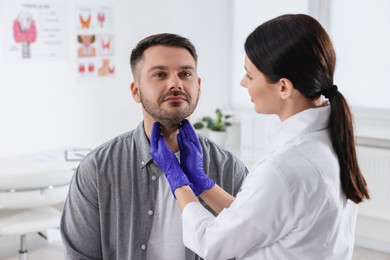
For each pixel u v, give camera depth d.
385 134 4.27
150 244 1.58
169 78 1.48
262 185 1.34
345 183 1.39
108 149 1.60
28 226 3.28
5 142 3.98
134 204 1.57
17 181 3.18
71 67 4.30
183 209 1.49
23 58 4.01
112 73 4.58
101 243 1.60
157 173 1.58
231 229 1.38
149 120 1.57
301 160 1.34
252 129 4.85
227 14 5.33
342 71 4.79
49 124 4.21
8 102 3.96
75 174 1.60
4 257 3.96
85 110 4.43
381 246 4.36
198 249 1.45
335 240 1.40
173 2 4.85
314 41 1.34
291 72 1.35
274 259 1.40
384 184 4.25
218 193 1.59
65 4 4.20
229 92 5.48
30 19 4.02
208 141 1.73
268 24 1.39
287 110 1.44
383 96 4.61
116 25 4.54
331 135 1.40
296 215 1.33
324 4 4.77
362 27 4.64
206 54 5.15
